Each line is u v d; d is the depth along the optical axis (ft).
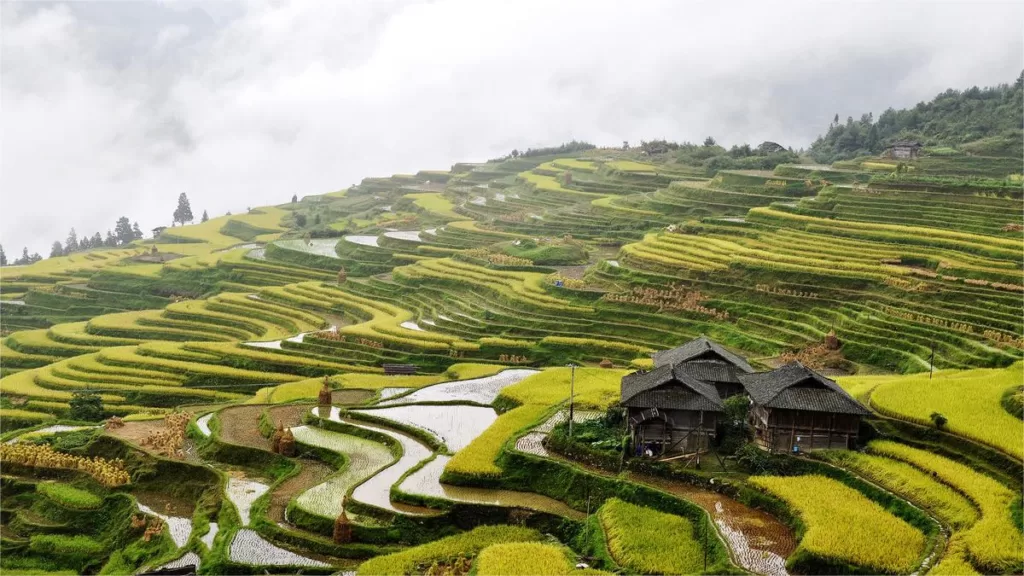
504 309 475.72
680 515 191.52
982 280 382.63
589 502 201.98
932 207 493.36
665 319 419.95
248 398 353.10
